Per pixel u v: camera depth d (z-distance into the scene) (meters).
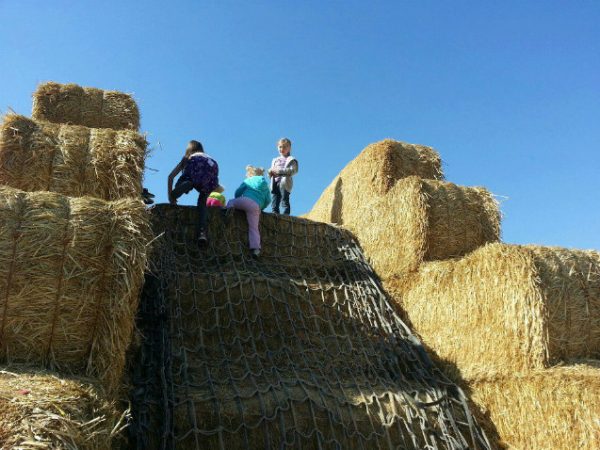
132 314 3.84
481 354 5.66
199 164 6.95
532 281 5.29
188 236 6.87
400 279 7.12
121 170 5.39
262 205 7.33
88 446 2.75
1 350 3.49
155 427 4.17
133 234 3.82
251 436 4.30
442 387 5.42
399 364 5.76
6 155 5.20
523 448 4.96
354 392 5.02
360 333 6.11
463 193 7.35
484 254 5.85
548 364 5.12
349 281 7.04
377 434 4.66
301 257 7.36
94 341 3.66
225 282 5.96
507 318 5.43
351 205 9.58
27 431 2.54
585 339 5.32
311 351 5.61
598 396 4.61
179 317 5.46
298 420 4.48
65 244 3.64
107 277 3.71
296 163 9.38
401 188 7.41
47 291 3.57
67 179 5.23
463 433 5.06
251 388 4.71
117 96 7.61
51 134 5.42
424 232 6.97
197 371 4.86
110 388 3.64
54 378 3.20
